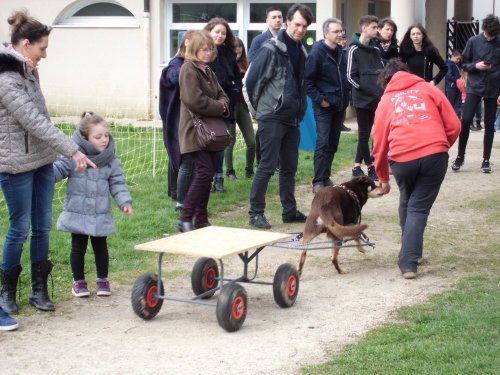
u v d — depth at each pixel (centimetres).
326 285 711
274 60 871
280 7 1930
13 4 2039
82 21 2038
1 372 521
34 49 597
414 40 1168
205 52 828
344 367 516
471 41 1205
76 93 2041
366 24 1130
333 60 1055
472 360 516
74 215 655
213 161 858
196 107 821
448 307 631
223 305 582
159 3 1959
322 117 1073
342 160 1358
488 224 934
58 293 684
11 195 603
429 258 793
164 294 661
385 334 576
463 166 1300
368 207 1032
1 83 578
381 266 771
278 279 641
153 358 543
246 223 930
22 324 609
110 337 583
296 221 943
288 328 600
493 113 1220
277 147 897
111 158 669
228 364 531
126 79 2008
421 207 733
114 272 745
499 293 665
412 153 714
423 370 504
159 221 907
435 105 725
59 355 549
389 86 740
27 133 596
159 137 1584
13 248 616
